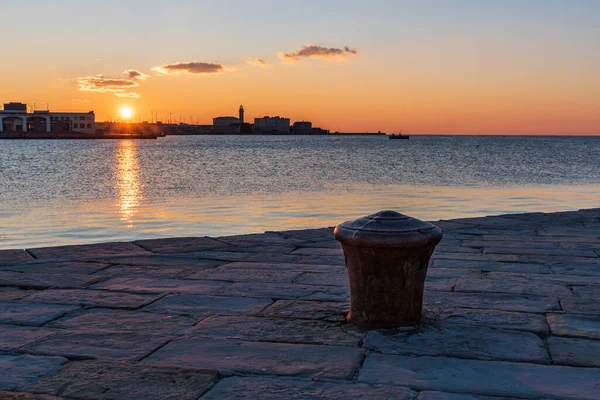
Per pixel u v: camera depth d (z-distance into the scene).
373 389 3.25
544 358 3.72
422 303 4.81
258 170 46.62
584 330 4.29
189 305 5.06
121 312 4.84
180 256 7.43
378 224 4.33
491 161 64.75
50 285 5.84
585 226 10.05
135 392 3.20
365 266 4.37
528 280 6.02
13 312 4.84
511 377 3.41
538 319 4.57
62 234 14.12
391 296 4.38
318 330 4.31
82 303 5.14
